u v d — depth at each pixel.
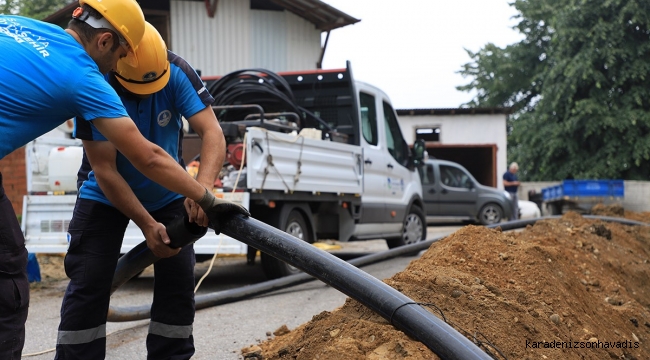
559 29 25.11
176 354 3.35
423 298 3.41
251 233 2.96
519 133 27.33
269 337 4.61
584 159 25.23
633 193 20.59
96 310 3.20
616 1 23.89
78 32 2.72
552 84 26.03
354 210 8.73
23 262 2.61
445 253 4.51
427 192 19.16
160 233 3.05
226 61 16.39
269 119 8.62
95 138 2.94
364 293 2.73
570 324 3.90
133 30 2.78
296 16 17.00
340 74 9.01
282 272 7.31
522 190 25.08
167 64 3.18
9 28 2.51
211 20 16.31
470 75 36.69
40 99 2.45
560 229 6.63
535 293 4.12
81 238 3.18
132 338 4.97
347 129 9.02
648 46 23.80
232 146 6.86
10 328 2.55
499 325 3.33
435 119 25.11
